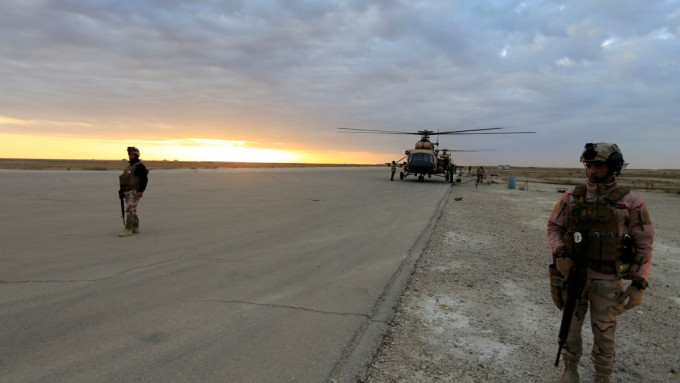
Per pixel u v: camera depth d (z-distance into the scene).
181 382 2.80
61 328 3.62
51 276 5.15
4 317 3.84
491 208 14.56
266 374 2.95
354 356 3.27
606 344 2.64
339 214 11.29
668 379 3.19
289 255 6.59
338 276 5.47
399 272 5.77
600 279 2.60
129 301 4.35
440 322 4.10
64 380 2.78
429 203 14.77
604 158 2.54
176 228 8.75
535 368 3.25
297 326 3.80
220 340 3.47
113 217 9.88
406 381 2.96
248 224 9.41
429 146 30.86
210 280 5.16
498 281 5.55
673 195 25.03
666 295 5.30
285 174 35.00
